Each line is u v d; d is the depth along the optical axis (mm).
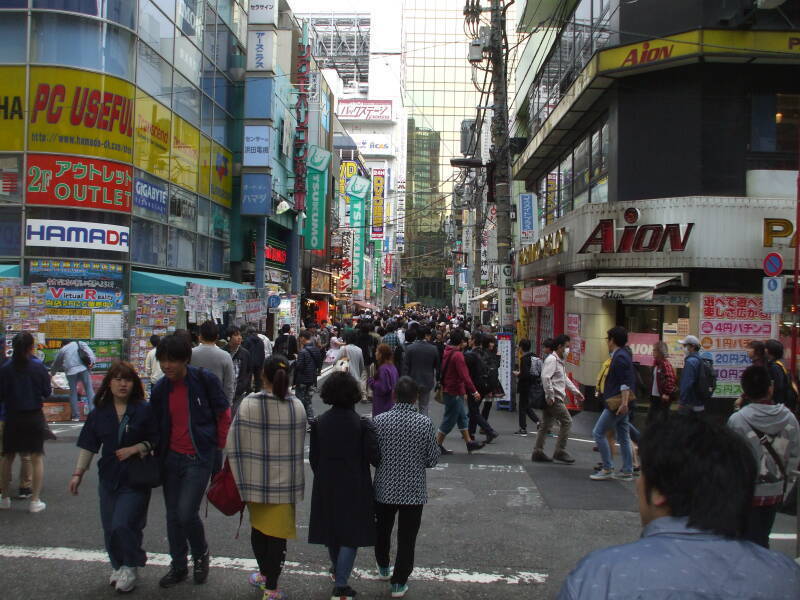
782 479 4129
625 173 13555
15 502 6812
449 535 6113
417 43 81562
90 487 7449
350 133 97500
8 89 14398
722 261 12289
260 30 23062
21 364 6449
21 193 14375
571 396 14500
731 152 12789
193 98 19734
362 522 4539
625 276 13016
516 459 9555
